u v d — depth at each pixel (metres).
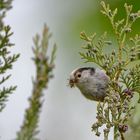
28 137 5.41
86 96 8.68
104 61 8.31
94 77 8.52
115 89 8.09
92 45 8.38
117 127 7.84
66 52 15.28
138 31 13.02
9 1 6.59
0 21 6.59
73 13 15.00
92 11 14.54
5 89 6.96
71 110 14.73
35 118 5.39
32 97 5.31
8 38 7.08
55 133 13.52
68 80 8.80
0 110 6.94
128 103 7.92
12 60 7.19
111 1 13.87
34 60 5.21
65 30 15.17
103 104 7.91
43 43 5.22
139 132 10.45
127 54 8.26
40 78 5.23
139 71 8.16
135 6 13.63
